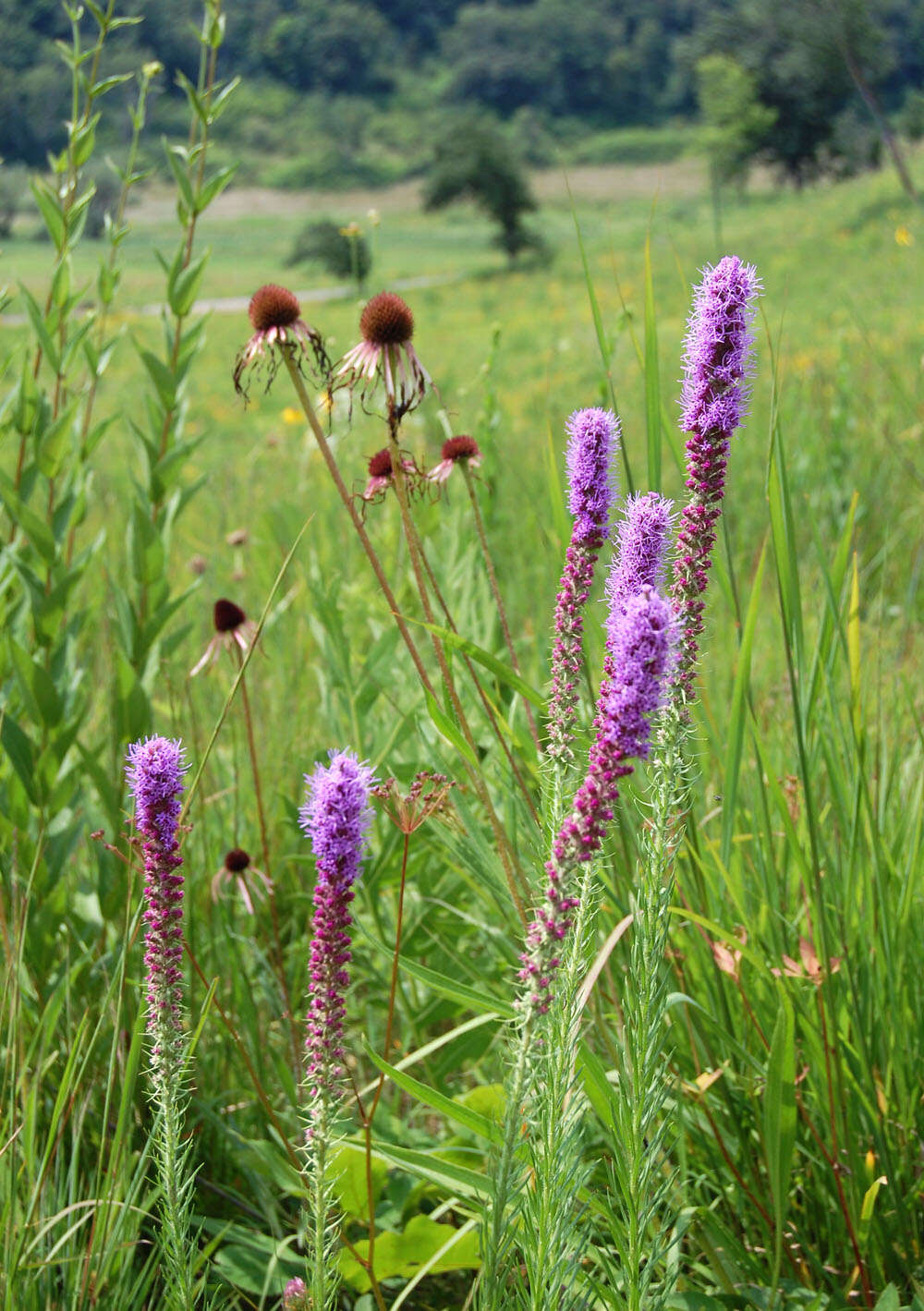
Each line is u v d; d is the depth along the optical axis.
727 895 2.93
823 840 2.87
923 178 41.09
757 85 65.00
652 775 1.90
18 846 3.06
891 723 3.47
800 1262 2.50
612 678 1.66
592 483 2.05
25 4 111.75
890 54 63.62
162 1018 1.93
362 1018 3.72
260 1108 3.04
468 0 182.38
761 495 6.59
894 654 4.13
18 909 2.83
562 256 71.44
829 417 7.80
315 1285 1.87
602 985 2.71
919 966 2.74
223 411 19.98
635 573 1.81
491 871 2.54
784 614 2.38
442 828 2.60
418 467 2.61
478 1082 3.36
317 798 1.72
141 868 2.30
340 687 3.86
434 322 46.53
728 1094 2.60
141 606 3.39
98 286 3.44
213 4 3.26
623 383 10.41
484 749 3.36
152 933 1.91
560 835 1.68
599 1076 2.04
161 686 4.75
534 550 5.28
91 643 4.52
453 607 3.91
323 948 1.76
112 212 3.59
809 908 2.64
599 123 158.88
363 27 166.50
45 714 3.04
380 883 3.52
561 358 18.62
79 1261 2.35
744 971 2.69
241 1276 2.62
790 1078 2.16
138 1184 2.38
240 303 57.16
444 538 4.51
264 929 3.74
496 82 158.50
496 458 4.47
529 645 4.48
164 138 3.34
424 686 2.23
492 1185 1.94
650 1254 1.98
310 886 4.05
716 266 1.79
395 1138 2.84
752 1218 2.62
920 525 5.79
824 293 25.44
